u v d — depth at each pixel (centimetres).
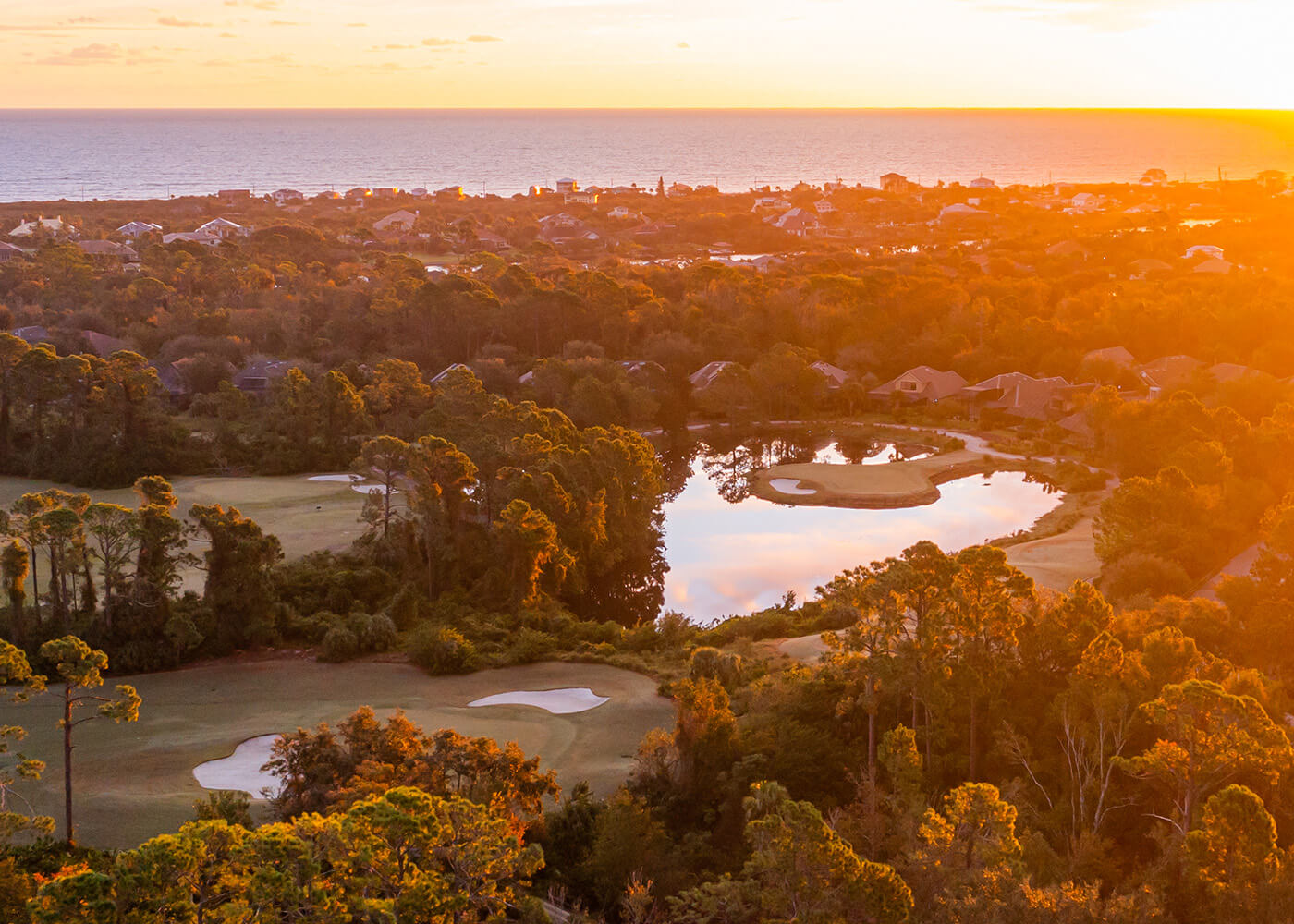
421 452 7956
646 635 7281
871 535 9762
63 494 6750
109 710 4225
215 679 6462
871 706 4691
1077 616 5128
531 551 7806
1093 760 4531
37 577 7775
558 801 4769
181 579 7062
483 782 4275
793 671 5656
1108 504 8750
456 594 7881
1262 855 3472
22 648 6281
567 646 7188
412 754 4459
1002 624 4928
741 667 6247
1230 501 8869
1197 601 6266
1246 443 9756
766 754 4859
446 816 3183
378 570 7888
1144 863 4191
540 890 4131
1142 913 3322
